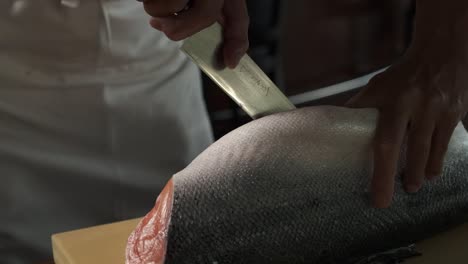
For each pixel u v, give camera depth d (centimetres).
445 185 96
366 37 380
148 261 86
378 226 91
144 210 135
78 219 130
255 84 94
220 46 91
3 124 121
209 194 83
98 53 122
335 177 88
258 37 191
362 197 89
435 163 94
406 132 93
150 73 127
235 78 93
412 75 95
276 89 96
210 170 85
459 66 95
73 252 95
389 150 88
